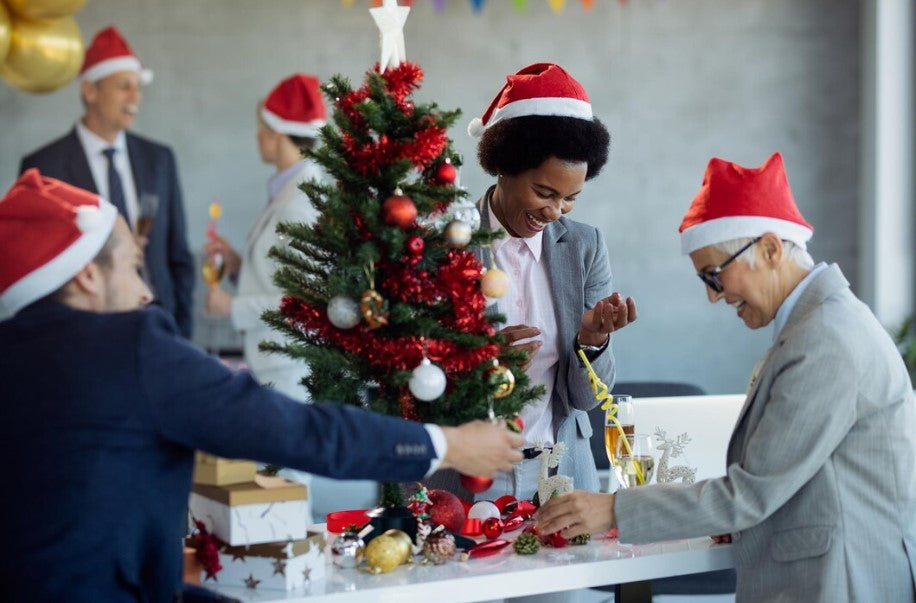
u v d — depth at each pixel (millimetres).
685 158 6207
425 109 1919
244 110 5910
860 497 1887
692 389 3410
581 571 1891
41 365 1549
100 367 1538
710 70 6195
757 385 1938
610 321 2234
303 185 1952
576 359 2324
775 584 1932
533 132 2178
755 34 6207
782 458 1858
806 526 1894
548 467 2172
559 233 2412
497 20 6031
